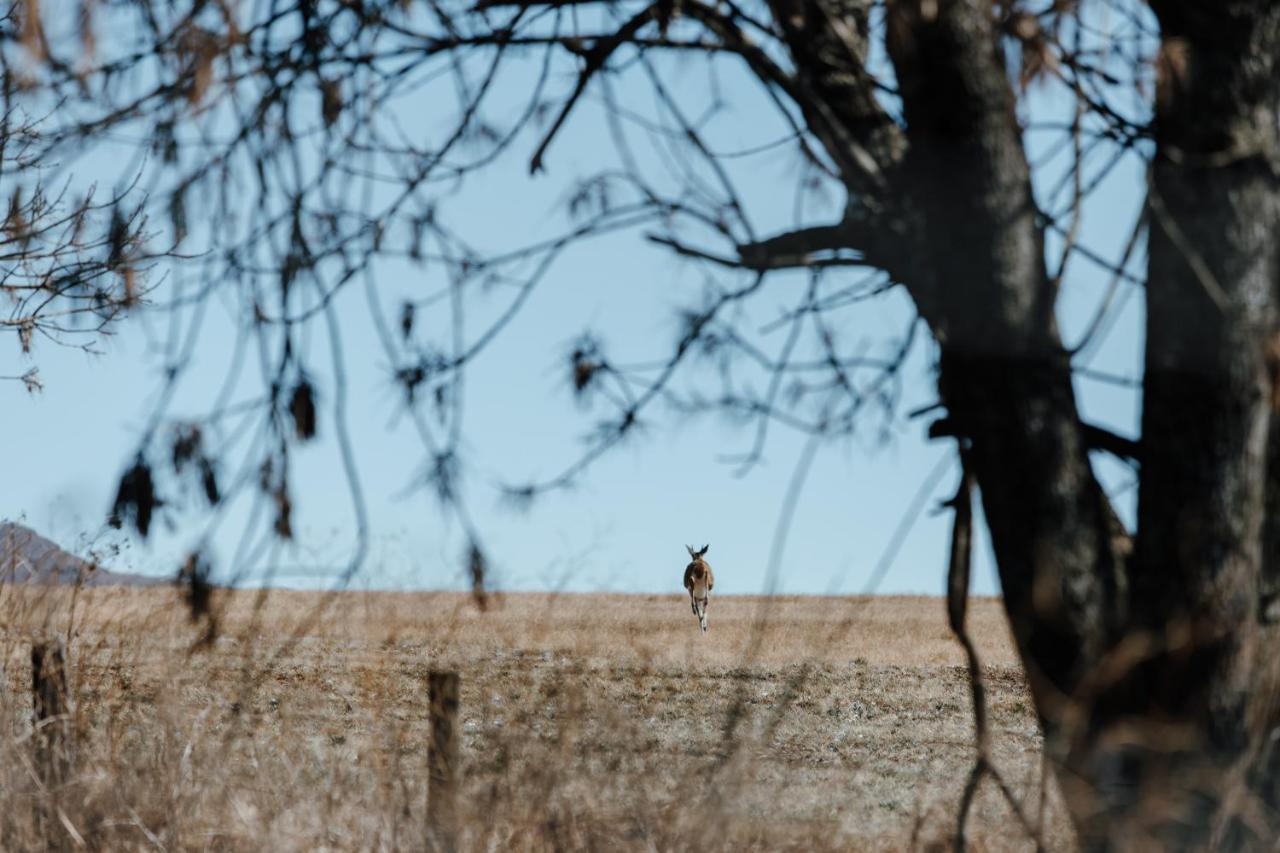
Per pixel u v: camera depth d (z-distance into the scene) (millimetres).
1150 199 18016
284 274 16234
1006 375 18984
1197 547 18906
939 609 101938
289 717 31047
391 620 24953
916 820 24688
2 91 15344
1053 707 19547
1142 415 19688
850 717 59344
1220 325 18750
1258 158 18719
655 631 69250
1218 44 18609
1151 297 19469
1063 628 19156
